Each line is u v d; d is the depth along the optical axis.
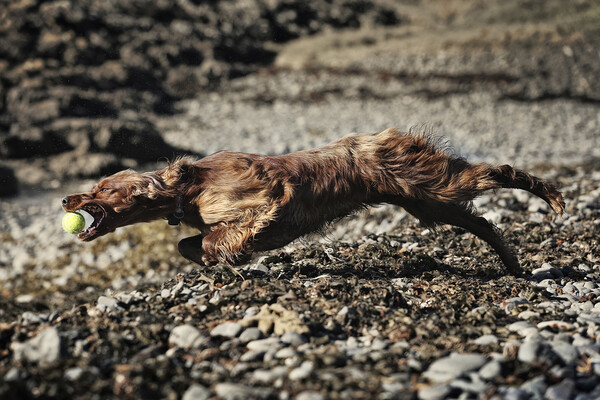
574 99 31.98
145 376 4.21
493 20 46.28
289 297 5.56
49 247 13.36
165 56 34.69
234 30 40.50
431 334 4.96
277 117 28.97
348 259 7.11
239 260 5.97
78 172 20.95
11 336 5.12
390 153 6.25
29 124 23.06
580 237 8.26
